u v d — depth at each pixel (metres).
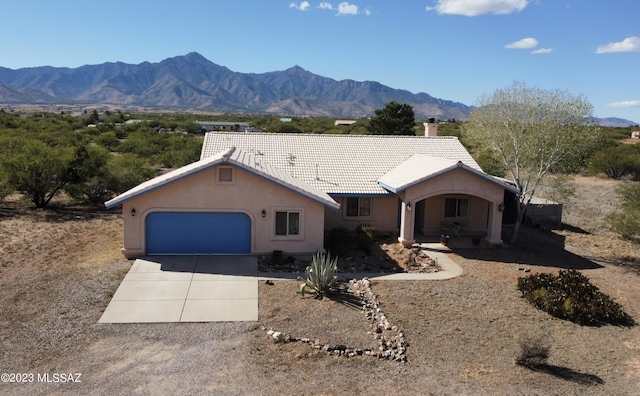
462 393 10.69
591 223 32.72
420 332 13.63
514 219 29.39
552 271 20.31
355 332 13.20
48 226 23.98
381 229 24.55
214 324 13.33
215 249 19.53
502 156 26.19
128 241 18.94
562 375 11.83
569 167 25.17
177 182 18.91
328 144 28.12
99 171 31.11
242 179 19.16
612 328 14.91
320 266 16.03
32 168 27.45
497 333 13.91
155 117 150.88
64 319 13.28
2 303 14.12
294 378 10.82
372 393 10.45
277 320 13.73
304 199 19.41
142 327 13.02
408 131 68.81
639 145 60.00
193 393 10.06
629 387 11.40
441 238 23.14
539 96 24.80
